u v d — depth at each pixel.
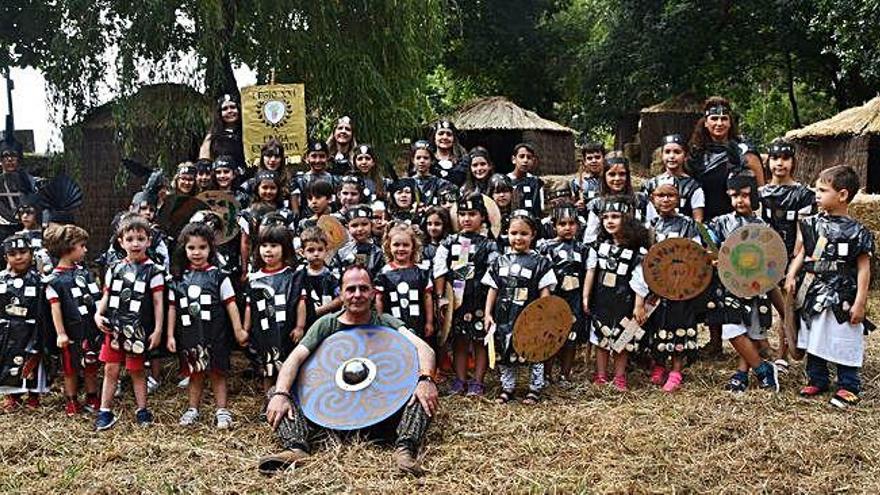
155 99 11.43
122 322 5.45
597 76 22.50
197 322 5.51
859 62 15.97
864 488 4.31
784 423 5.18
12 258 5.94
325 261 6.18
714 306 6.20
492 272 6.04
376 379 4.92
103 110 12.94
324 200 6.83
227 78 12.06
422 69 13.15
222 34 11.41
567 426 5.20
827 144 15.63
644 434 5.01
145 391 5.61
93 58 11.37
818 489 4.30
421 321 5.96
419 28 12.73
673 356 6.19
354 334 5.12
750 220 6.20
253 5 11.43
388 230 6.34
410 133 12.90
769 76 25.56
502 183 6.84
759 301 6.08
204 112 11.42
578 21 25.00
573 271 6.27
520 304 5.90
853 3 15.12
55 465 4.74
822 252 5.75
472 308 6.12
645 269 5.91
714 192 6.91
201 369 5.48
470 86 26.75
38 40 13.97
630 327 6.07
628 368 6.80
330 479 4.34
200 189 7.19
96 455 4.88
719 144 6.98
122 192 13.15
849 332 5.63
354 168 7.57
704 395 5.93
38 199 7.86
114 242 6.34
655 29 20.78
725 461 4.62
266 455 4.74
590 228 6.57
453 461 4.64
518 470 4.48
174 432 5.34
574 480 4.35
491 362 5.71
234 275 6.65
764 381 6.04
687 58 21.12
